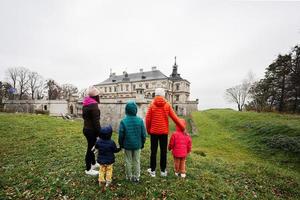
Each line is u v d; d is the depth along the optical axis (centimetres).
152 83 6662
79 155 781
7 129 1395
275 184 737
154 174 573
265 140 1769
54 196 473
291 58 3459
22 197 476
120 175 582
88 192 476
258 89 4400
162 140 559
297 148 1441
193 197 489
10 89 7669
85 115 537
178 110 6525
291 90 3356
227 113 3588
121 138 501
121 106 2323
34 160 735
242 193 585
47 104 4209
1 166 680
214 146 1917
